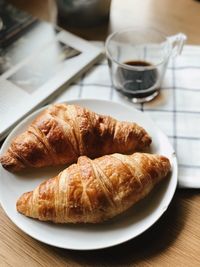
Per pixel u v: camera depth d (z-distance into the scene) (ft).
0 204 0.80
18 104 0.97
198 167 0.87
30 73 1.04
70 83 1.05
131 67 0.95
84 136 0.80
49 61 1.08
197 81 1.05
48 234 0.72
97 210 0.71
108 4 1.17
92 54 1.10
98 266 0.72
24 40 1.13
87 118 0.82
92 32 1.20
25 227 0.73
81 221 0.73
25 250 0.74
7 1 1.28
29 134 0.82
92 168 0.73
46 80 1.03
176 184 0.79
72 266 0.72
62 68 1.06
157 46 1.08
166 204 0.76
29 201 0.73
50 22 1.23
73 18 1.18
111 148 0.83
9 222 0.78
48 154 0.80
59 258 0.73
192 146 0.91
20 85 1.01
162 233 0.76
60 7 1.17
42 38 1.14
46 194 0.72
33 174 0.83
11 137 0.86
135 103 1.01
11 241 0.75
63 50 1.11
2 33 1.15
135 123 0.87
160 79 1.00
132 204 0.74
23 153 0.80
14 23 1.18
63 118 0.83
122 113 0.93
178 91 1.03
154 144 0.87
